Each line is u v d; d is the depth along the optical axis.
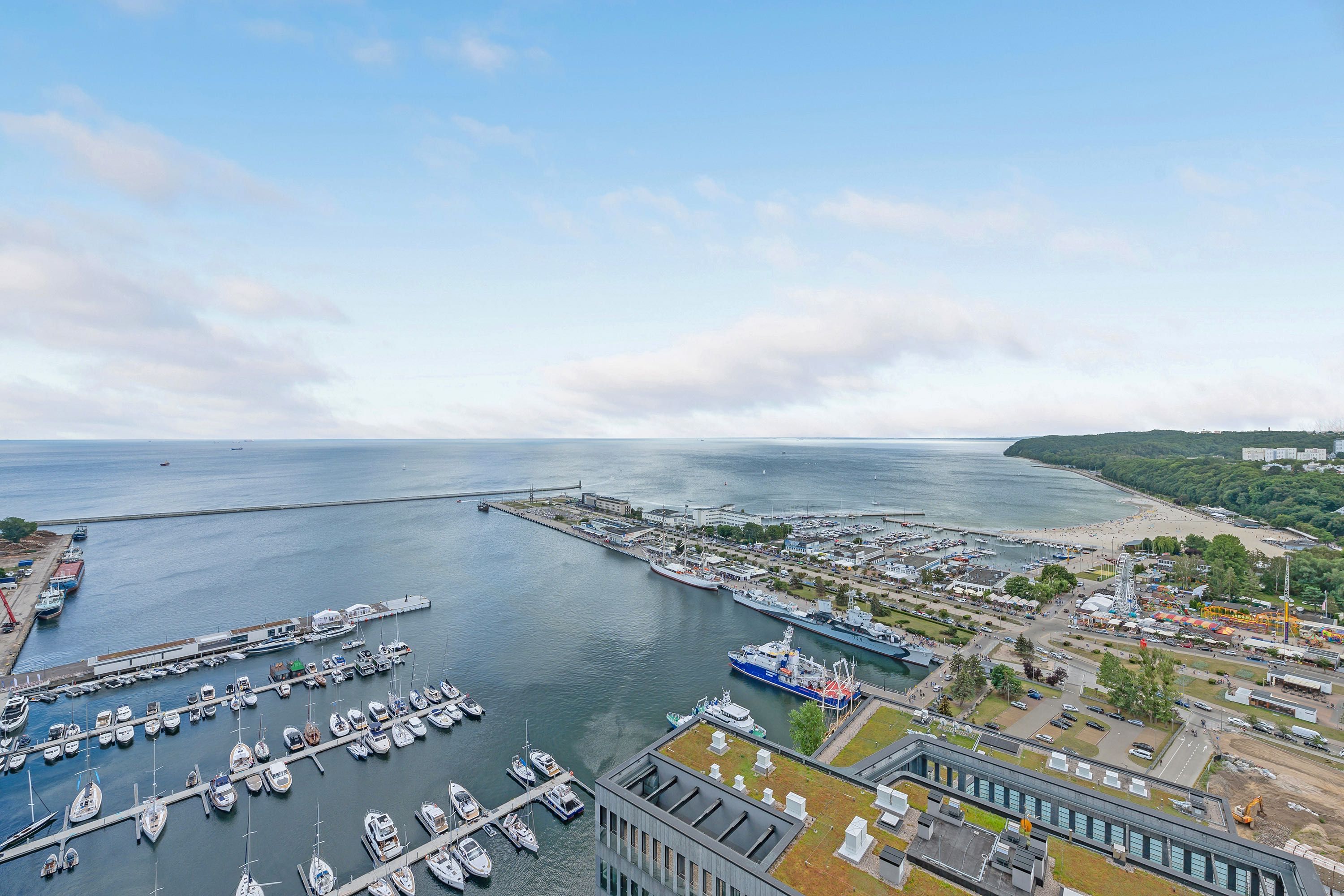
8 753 142.25
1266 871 66.06
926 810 71.88
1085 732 147.38
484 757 143.00
